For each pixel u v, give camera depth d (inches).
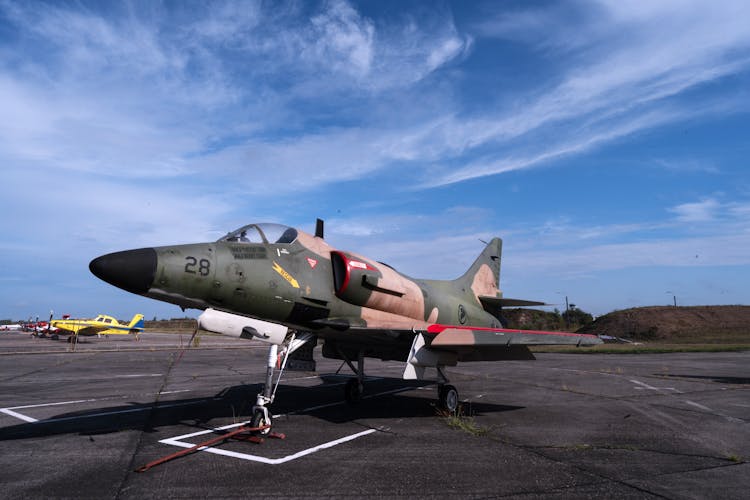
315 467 196.4
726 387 480.1
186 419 299.9
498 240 580.1
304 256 317.7
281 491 166.4
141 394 410.6
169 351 1068.5
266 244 300.7
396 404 373.1
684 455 218.5
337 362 831.7
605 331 2140.7
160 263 243.1
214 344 1480.1
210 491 166.4
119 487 171.0
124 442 240.5
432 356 327.3
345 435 258.4
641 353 1100.5
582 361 845.2
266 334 281.3
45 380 515.2
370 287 338.6
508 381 540.1
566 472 190.2
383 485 173.0
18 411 328.8
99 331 1662.2
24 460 207.5
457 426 283.1
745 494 165.6
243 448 228.8
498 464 201.6
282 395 417.7
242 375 565.9
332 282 327.3
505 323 563.5
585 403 379.2
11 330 3924.7
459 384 512.7
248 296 275.3
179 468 194.7
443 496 161.6
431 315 406.9
